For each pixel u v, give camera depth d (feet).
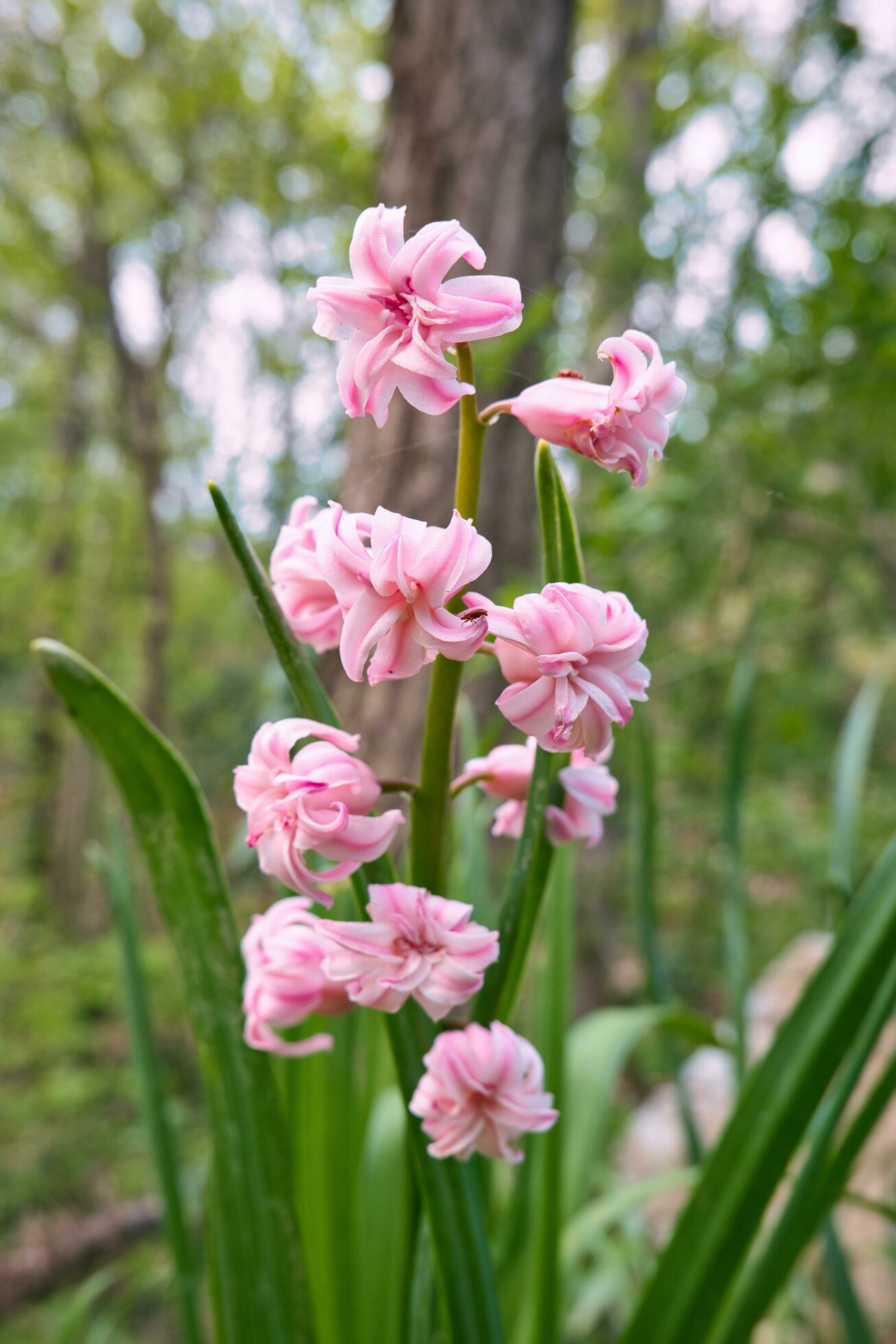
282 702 1.94
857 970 1.07
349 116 6.27
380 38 5.74
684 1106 1.42
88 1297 1.73
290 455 5.44
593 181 5.61
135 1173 5.04
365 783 0.87
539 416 0.86
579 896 5.48
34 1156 5.09
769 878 7.39
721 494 3.41
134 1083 5.49
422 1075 0.92
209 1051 1.06
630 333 0.86
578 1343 2.27
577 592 0.81
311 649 1.12
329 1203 1.34
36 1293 4.27
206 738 9.30
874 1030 1.12
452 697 0.90
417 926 0.85
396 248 0.82
